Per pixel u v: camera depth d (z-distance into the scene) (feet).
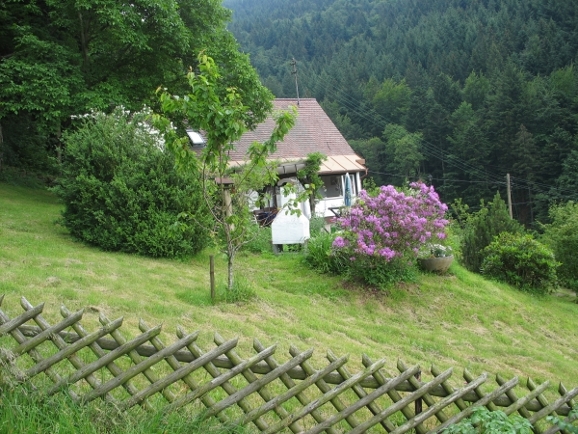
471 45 256.52
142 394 11.78
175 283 29.86
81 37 63.05
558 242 67.36
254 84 67.72
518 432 12.60
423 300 36.47
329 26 356.18
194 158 24.21
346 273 36.78
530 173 156.46
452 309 36.37
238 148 83.51
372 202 36.29
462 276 42.60
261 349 12.10
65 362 14.98
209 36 68.18
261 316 26.53
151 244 36.01
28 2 62.49
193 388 12.00
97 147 37.73
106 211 37.06
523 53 222.07
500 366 28.14
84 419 11.36
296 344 23.09
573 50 207.82
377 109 229.25
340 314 31.86
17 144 70.74
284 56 313.32
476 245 61.36
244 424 12.07
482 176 167.43
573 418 13.71
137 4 60.03
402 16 337.93
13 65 54.80
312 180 65.87
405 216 36.19
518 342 33.71
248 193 28.25
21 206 48.75
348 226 36.70
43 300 22.00
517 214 160.66
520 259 48.21
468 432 12.21
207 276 33.32
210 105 23.91
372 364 12.38
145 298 25.46
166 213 37.09
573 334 38.86
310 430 12.24
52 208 50.98
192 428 11.76
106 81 62.69
